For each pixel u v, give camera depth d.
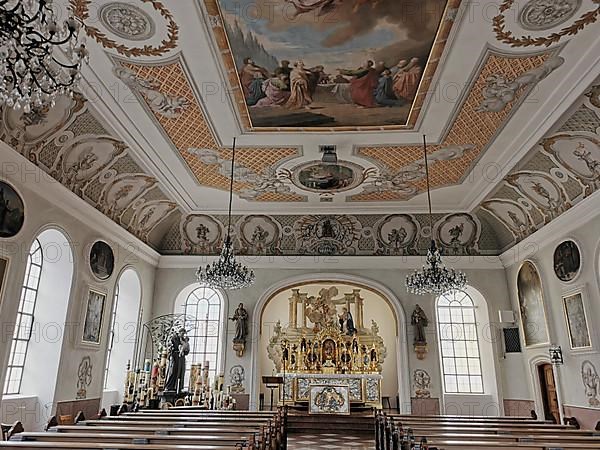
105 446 5.16
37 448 5.21
